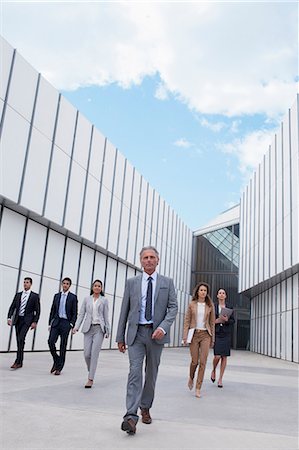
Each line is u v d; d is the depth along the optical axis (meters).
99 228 21.64
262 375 13.10
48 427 4.62
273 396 8.42
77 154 19.31
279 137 26.14
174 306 5.12
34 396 6.46
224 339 9.45
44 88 16.59
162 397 7.35
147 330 4.99
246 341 41.59
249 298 42.41
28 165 15.62
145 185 28.70
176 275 38.34
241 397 7.99
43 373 9.55
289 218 23.47
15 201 14.85
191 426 5.15
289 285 26.28
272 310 31.19
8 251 15.29
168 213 34.94
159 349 5.08
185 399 7.29
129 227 25.92
